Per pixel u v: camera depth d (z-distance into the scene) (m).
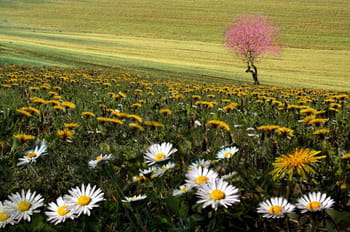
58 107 4.48
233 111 5.63
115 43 73.31
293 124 4.39
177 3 121.31
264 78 46.03
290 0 119.69
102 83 11.56
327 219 1.84
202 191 1.57
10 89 8.12
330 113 4.75
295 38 81.50
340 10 104.69
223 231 1.79
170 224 1.83
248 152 2.91
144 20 101.94
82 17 106.38
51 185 2.47
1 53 36.44
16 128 3.75
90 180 2.42
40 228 1.71
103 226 1.80
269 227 1.89
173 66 49.41
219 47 74.62
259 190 2.01
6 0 128.25
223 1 123.25
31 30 88.00
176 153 2.84
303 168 1.97
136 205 1.99
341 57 65.06
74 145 3.39
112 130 3.78
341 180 2.19
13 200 1.74
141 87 12.02
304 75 50.25
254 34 45.50
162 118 4.36
